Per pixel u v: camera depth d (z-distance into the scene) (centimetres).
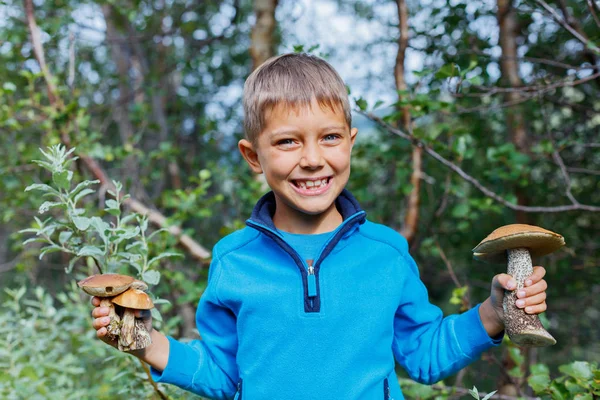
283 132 162
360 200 410
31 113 392
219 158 621
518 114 420
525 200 437
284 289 164
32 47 414
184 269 404
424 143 310
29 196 453
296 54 181
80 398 318
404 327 179
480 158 482
